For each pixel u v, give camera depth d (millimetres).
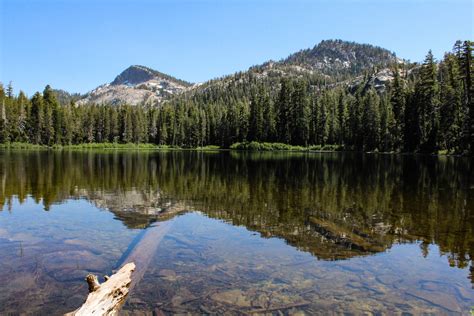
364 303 5426
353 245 8305
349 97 104125
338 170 29172
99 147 102312
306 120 84812
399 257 7527
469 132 45938
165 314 4980
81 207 12672
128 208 12555
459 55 50000
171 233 9148
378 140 71500
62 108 98438
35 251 7746
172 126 115125
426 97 56344
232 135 103312
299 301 5434
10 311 5133
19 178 21500
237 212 11938
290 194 16078
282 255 7523
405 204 13711
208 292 5680
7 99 94375
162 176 23828
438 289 5988
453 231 9641
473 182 20906
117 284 5426
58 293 5711
